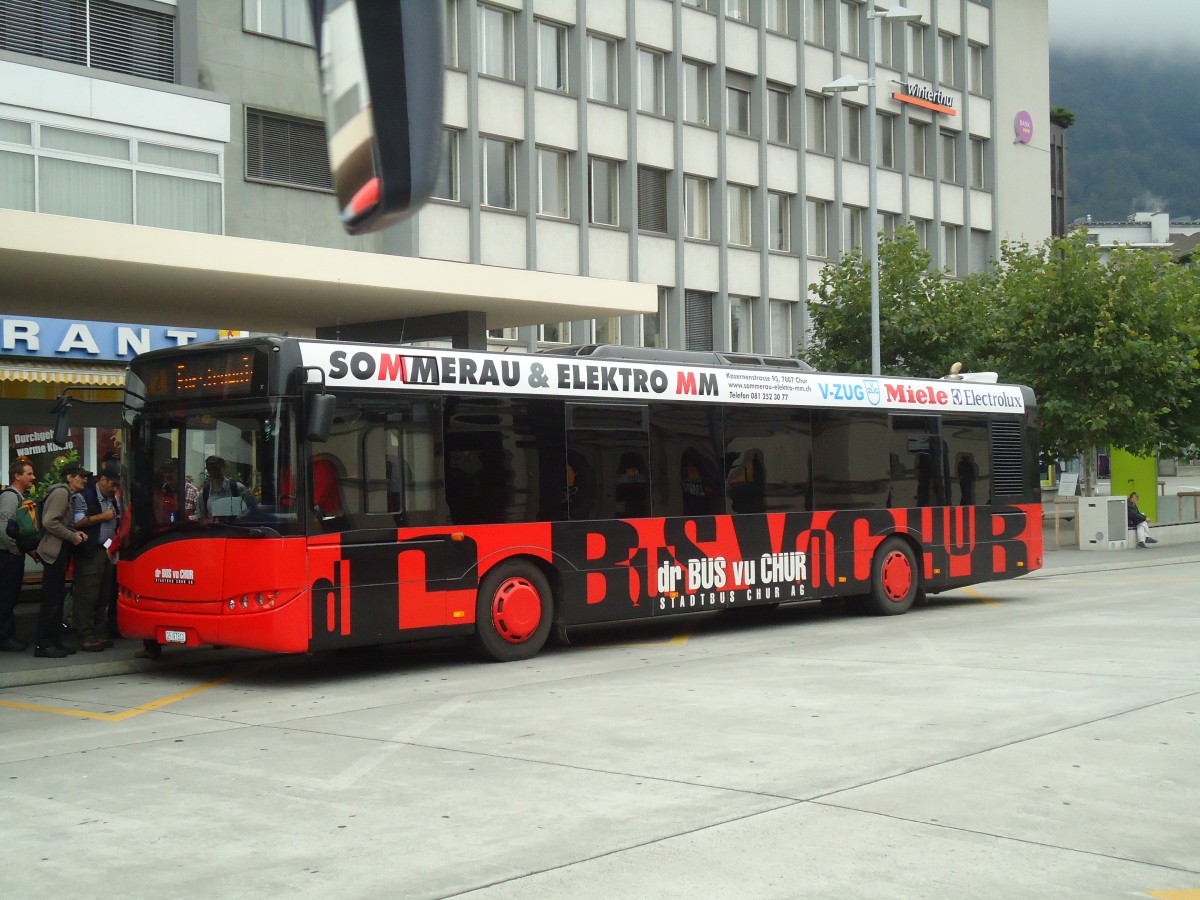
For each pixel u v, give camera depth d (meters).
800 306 39.16
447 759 7.77
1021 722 8.56
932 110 44.16
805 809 6.30
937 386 17.09
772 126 38.66
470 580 12.17
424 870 5.37
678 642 14.05
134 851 5.81
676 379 14.12
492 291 17.41
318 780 7.27
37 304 16.84
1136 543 32.28
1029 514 18.12
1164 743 7.82
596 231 33.38
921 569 16.72
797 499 15.22
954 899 4.86
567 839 5.82
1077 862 5.36
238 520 11.16
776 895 4.93
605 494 13.34
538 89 32.00
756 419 14.85
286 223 25.25
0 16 21.00
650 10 34.81
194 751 8.30
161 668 12.82
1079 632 13.88
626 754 7.76
